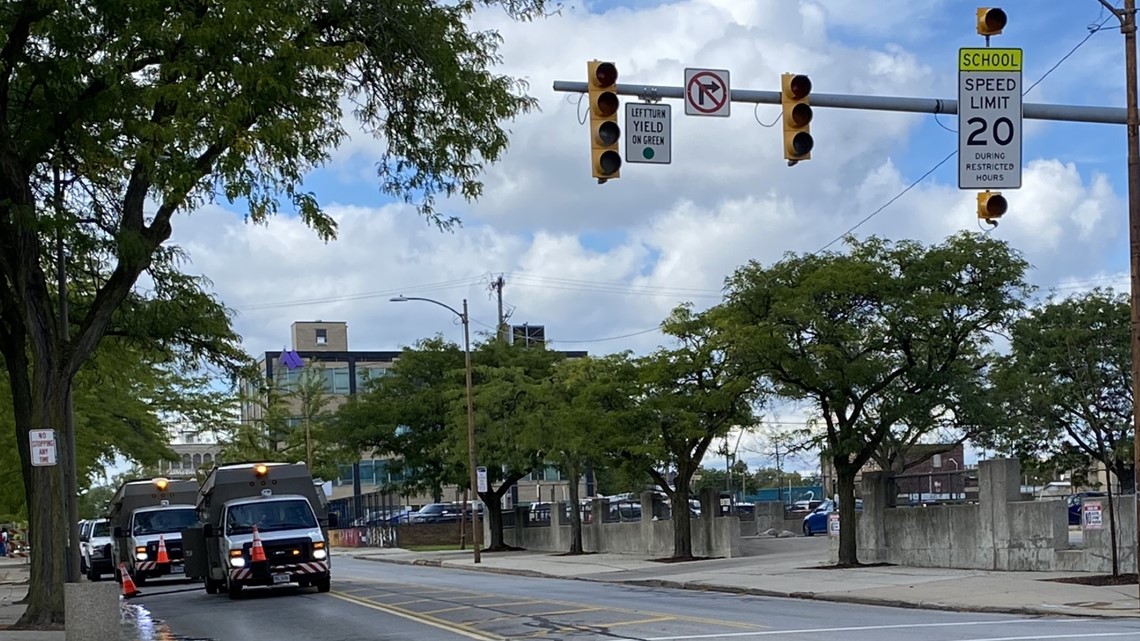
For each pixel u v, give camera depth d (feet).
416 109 73.82
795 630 54.70
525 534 184.34
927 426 100.42
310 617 70.13
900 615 63.46
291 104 65.82
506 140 74.95
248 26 60.95
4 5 62.59
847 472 100.99
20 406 73.46
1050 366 150.92
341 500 272.72
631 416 122.83
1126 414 157.58
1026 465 164.04
